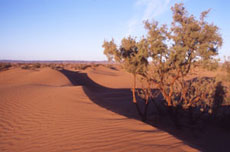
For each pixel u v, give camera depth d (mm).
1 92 13641
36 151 3949
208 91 8766
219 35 6945
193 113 9562
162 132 5258
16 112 7949
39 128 5719
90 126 5633
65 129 5426
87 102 10398
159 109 10227
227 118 8852
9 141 4738
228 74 8766
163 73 8219
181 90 9047
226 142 6836
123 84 30375
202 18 7367
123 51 8008
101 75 42156
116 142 4234
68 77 34969
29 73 34438
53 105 9219
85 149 3842
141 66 7738
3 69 42094
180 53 7027
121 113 9664
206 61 6848
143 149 3830
